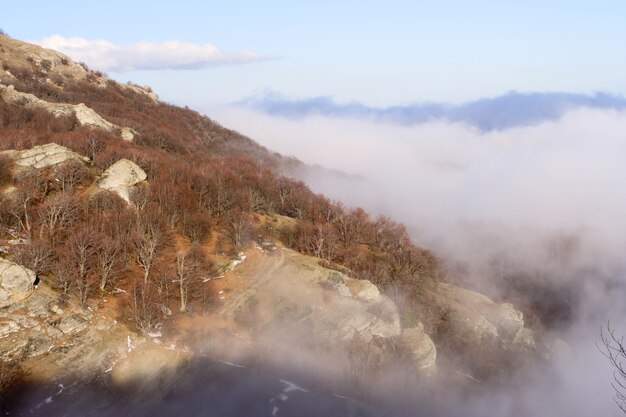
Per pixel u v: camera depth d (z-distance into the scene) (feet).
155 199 306.55
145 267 245.86
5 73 551.59
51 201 258.98
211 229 306.55
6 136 339.77
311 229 343.05
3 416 175.01
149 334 219.82
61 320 209.56
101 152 346.95
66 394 189.67
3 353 191.62
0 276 206.49
